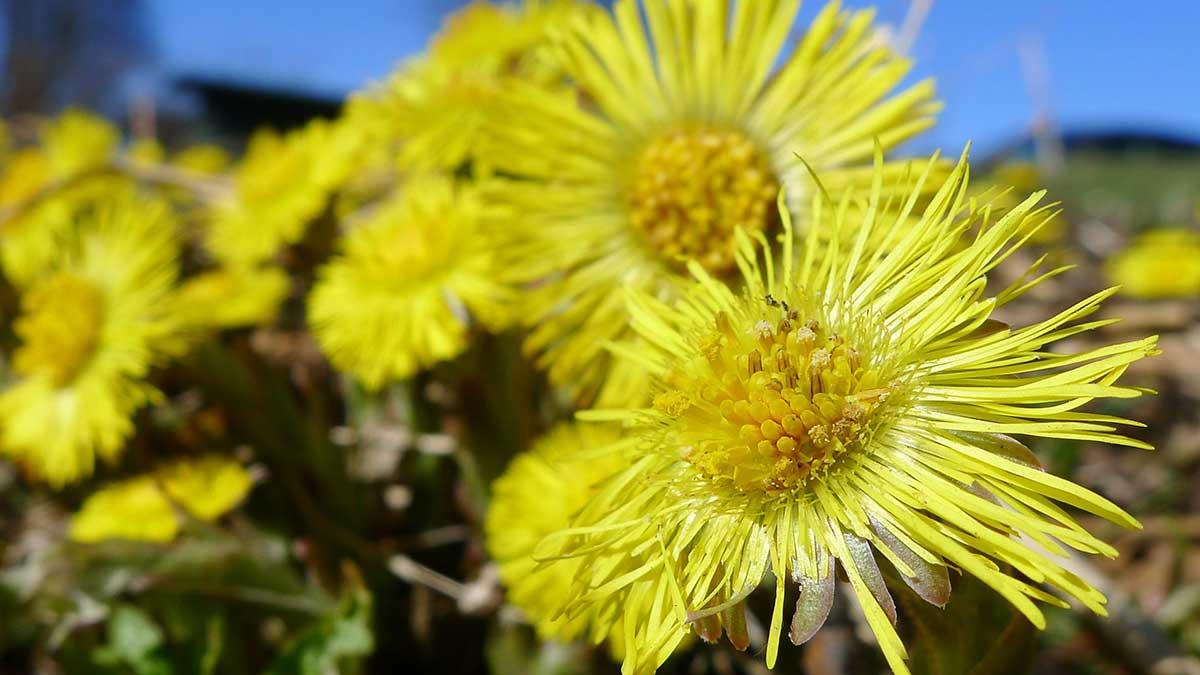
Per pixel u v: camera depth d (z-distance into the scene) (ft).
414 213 0.30
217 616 0.29
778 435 0.18
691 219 0.24
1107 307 0.49
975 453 0.17
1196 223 0.79
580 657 0.26
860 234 0.19
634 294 0.21
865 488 0.17
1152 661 0.26
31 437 0.33
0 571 0.33
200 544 0.29
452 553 0.32
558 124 0.25
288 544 0.30
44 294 0.34
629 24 0.25
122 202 0.39
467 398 0.29
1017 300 0.48
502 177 0.29
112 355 0.32
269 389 0.32
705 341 0.20
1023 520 0.15
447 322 0.28
